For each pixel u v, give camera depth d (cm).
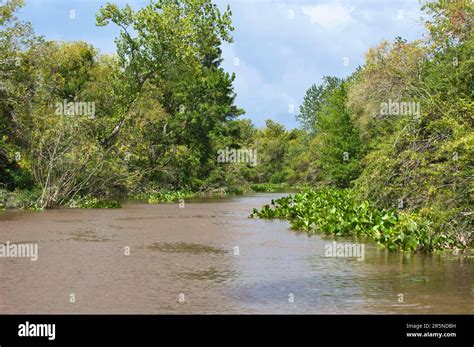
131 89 4247
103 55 5091
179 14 4394
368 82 3562
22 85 3334
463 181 1460
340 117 5122
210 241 1817
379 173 1897
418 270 1279
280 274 1250
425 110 1834
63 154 3139
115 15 4125
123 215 2798
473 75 1883
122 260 1440
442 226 1499
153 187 4606
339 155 5022
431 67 2694
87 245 1716
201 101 5203
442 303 982
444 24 2466
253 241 1817
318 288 1102
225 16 4609
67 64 4588
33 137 3162
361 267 1329
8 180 3219
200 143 5247
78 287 1123
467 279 1173
